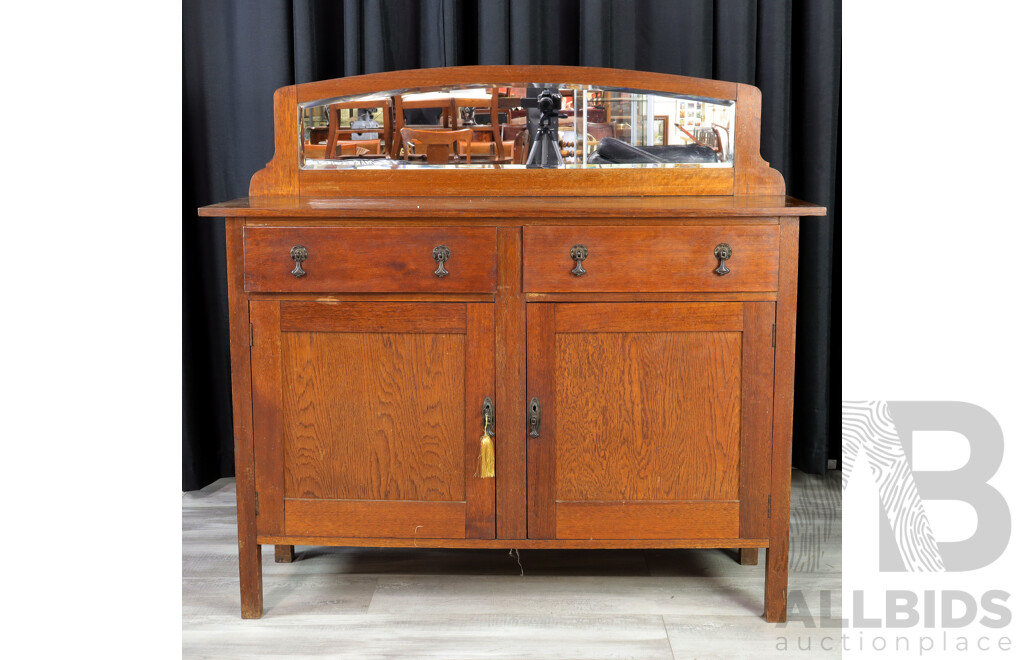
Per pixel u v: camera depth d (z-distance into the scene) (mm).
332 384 2076
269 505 2119
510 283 2031
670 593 2270
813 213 1986
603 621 2131
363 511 2111
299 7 2670
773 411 2064
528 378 2059
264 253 2035
